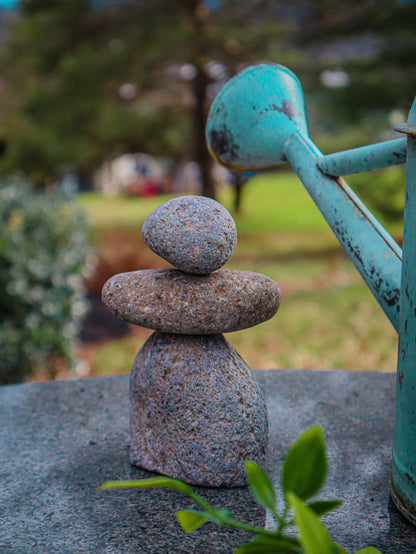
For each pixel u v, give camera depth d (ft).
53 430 2.28
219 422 1.93
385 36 11.75
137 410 2.04
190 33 11.40
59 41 12.35
